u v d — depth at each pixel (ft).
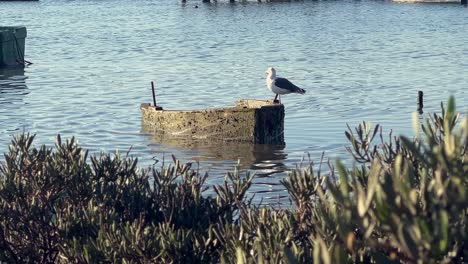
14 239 29.40
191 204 28.96
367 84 123.65
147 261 24.85
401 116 94.58
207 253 25.07
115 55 173.17
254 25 265.13
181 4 380.78
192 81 128.88
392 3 384.88
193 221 28.53
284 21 284.61
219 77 133.69
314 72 141.28
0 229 29.04
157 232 26.32
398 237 12.30
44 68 149.28
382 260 14.67
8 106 104.63
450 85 122.31
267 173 67.26
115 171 31.91
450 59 160.86
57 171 30.42
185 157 75.00
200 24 269.44
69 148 31.89
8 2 395.14
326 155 73.36
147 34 228.22
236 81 128.77
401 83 124.57
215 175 66.64
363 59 162.91
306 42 204.85
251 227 23.68
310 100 106.93
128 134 85.05
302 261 19.98
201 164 71.82
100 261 25.36
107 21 281.95
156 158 74.69
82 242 28.14
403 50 181.47
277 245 19.89
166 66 151.43
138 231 25.18
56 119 94.17
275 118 81.10
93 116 96.27
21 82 129.70
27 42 204.03
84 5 374.63
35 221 29.14
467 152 14.17
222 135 81.46
